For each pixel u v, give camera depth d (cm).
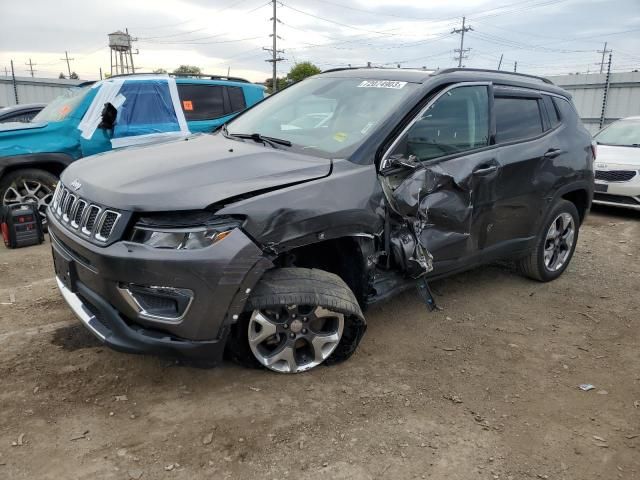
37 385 310
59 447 261
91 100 696
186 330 274
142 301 274
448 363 363
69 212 314
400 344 385
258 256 278
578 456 277
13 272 507
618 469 269
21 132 643
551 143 475
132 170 312
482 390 333
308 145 364
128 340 277
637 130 955
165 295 269
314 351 326
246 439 273
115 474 245
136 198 274
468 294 488
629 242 707
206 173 301
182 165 314
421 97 375
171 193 275
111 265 269
